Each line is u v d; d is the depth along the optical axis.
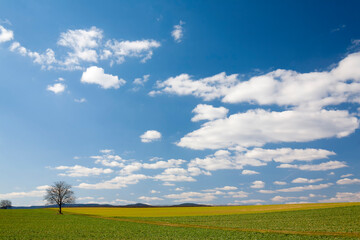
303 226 40.16
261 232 36.81
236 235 34.88
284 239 30.84
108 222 56.06
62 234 38.59
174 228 43.59
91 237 35.69
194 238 33.34
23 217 71.38
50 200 86.81
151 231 40.44
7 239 34.41
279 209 76.88
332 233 33.62
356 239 29.41
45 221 59.53
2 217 71.00
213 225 46.50
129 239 33.56
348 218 45.94
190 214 74.31
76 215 79.62
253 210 80.31
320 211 58.38
